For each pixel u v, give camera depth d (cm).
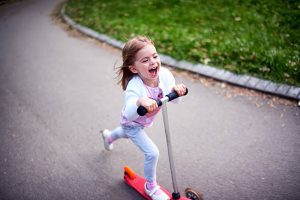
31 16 1062
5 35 861
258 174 292
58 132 392
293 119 351
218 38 543
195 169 309
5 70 604
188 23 641
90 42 683
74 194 298
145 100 209
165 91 242
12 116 439
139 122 246
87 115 418
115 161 333
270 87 397
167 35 589
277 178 285
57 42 723
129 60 223
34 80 541
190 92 431
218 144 336
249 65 438
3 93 509
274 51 455
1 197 304
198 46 523
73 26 808
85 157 344
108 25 721
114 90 470
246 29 559
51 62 608
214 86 434
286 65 418
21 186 315
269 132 339
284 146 319
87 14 859
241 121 362
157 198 266
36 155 356
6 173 335
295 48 465
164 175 308
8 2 1446
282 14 601
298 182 279
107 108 428
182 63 493
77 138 376
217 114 380
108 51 618
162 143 350
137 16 744
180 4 776
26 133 397
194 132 359
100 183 307
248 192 276
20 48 724
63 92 485
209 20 639
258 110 374
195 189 288
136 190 292
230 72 440
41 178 322
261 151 318
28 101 474
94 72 537
